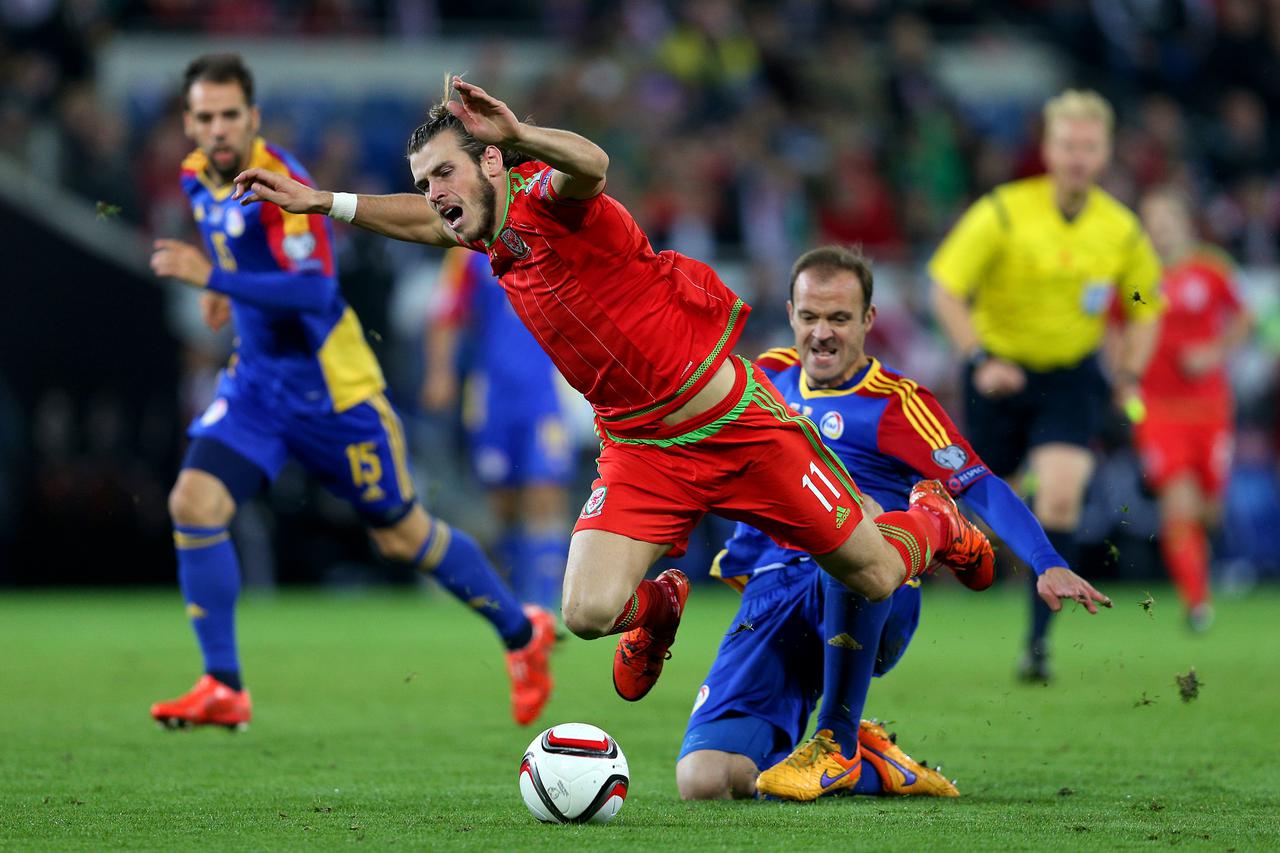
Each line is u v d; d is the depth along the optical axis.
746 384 15.91
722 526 53.31
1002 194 29.70
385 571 56.81
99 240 53.97
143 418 53.97
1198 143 72.19
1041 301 29.36
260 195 16.08
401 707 25.67
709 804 16.12
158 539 54.22
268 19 68.00
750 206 61.12
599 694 27.56
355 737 22.09
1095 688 28.19
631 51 66.38
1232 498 60.62
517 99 63.09
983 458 29.75
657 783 17.92
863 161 63.81
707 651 35.62
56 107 58.62
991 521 17.06
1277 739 21.81
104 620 43.59
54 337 53.25
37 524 52.94
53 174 57.12
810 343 17.44
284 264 21.80
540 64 70.56
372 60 68.50
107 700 26.31
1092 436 29.45
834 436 17.64
